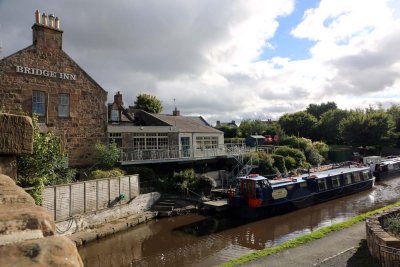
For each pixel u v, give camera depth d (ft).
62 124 77.46
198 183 83.66
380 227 39.96
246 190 73.97
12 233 4.52
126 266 47.21
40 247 4.20
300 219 71.05
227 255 50.52
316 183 85.46
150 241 57.72
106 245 55.57
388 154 183.73
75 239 53.93
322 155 157.07
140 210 72.84
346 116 204.13
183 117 131.34
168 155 89.61
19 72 71.26
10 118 8.41
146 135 93.81
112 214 65.87
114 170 73.77
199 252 52.31
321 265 36.04
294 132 215.51
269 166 106.63
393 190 102.53
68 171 66.49
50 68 75.97
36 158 40.60
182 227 65.62
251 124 199.11
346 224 51.16
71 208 58.29
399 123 196.34
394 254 32.09
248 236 60.03
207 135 110.11
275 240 57.16
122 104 122.31
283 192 76.74
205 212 76.13
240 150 110.42
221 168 106.11
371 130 170.60
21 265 3.79
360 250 39.99
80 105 80.79
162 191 81.46
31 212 5.05
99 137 83.66
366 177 104.17
